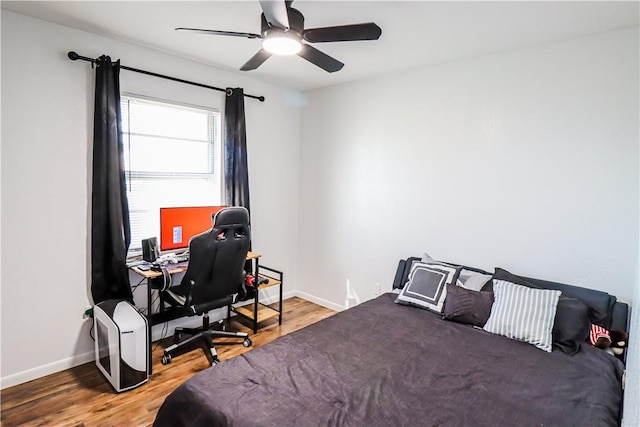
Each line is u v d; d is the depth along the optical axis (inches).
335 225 153.6
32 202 94.4
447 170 119.2
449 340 85.4
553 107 98.0
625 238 89.3
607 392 65.5
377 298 115.9
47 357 99.6
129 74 109.9
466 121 114.1
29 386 94.0
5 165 89.7
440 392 64.2
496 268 104.7
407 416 57.3
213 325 133.1
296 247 169.8
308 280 166.4
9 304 92.8
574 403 61.6
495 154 108.7
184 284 102.5
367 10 81.4
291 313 150.9
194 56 119.3
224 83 134.2
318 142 157.5
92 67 101.3
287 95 157.5
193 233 122.3
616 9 78.2
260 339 125.9
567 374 71.2
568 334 82.8
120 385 91.4
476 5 78.1
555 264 99.8
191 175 131.0
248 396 60.9
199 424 59.2
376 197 138.9
